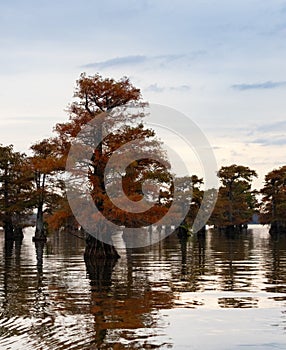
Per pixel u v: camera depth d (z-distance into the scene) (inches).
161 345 597.6
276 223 3905.0
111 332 649.0
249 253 1818.4
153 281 1075.9
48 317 729.6
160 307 796.0
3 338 624.1
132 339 620.7
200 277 1135.0
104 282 1067.3
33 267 1373.0
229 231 3991.1
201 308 786.2
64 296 897.5
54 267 1370.6
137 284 1033.5
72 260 1577.3
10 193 2824.8
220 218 3976.4
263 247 2151.8
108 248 1605.6
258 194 4151.1
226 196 4077.3
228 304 815.7
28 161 2711.6
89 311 768.3
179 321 703.1
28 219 2967.5
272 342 611.2
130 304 820.6
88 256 1605.6
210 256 1696.6
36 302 841.5
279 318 721.6
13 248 2170.3
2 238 3331.7
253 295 893.8
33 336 632.4
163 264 1432.1
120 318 722.8
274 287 980.6
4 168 2815.0
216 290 949.2
